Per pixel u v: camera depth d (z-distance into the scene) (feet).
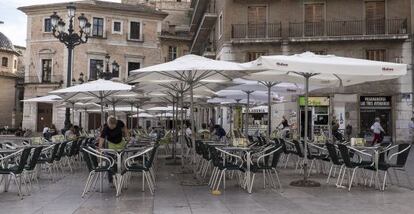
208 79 44.96
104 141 36.17
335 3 109.29
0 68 221.25
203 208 27.73
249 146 38.42
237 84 51.39
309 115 108.99
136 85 49.52
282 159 56.70
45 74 187.42
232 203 29.43
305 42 108.27
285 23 110.52
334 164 38.86
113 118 36.40
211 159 37.27
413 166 55.52
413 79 104.63
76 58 183.93
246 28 111.45
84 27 81.30
